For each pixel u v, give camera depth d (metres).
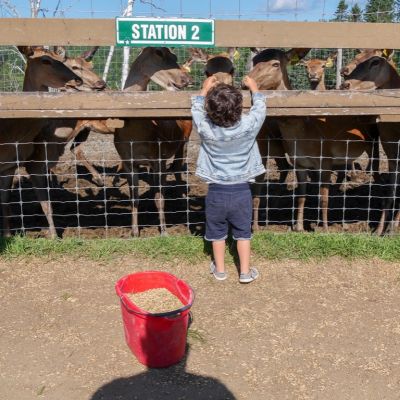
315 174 7.66
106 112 4.58
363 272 4.68
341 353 3.53
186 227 6.08
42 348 3.59
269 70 5.64
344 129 5.73
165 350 3.32
